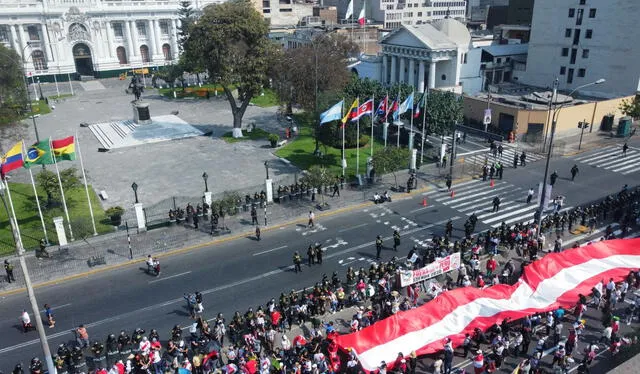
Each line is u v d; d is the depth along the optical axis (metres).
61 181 43.12
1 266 34.88
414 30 82.50
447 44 81.50
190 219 41.84
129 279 33.66
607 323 26.84
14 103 60.44
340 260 35.62
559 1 83.38
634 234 38.00
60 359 24.67
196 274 34.16
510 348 25.34
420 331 24.83
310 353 24.56
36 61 113.25
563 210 43.09
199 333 27.34
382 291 29.64
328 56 66.00
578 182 50.00
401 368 22.61
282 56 65.12
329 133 52.09
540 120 63.47
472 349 25.59
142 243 38.38
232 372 23.34
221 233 39.88
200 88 99.12
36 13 108.56
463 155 58.50
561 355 23.14
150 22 123.06
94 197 46.38
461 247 34.62
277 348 25.86
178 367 24.58
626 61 76.50
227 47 59.62
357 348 23.81
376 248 36.38
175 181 50.16
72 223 40.06
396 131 64.44
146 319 29.34
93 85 110.69
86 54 119.38
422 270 30.20
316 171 44.41
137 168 54.31
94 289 32.53
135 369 24.55
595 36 79.62
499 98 73.62
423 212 43.44
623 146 60.47
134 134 67.19
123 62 125.19
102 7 116.06
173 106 86.44
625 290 28.95
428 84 83.06
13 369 25.14
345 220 42.19
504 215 42.59
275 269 34.66
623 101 70.12
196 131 68.69
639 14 73.44
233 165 54.81
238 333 26.97
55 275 34.06
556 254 30.05
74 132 69.50
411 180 47.56
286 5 166.62
